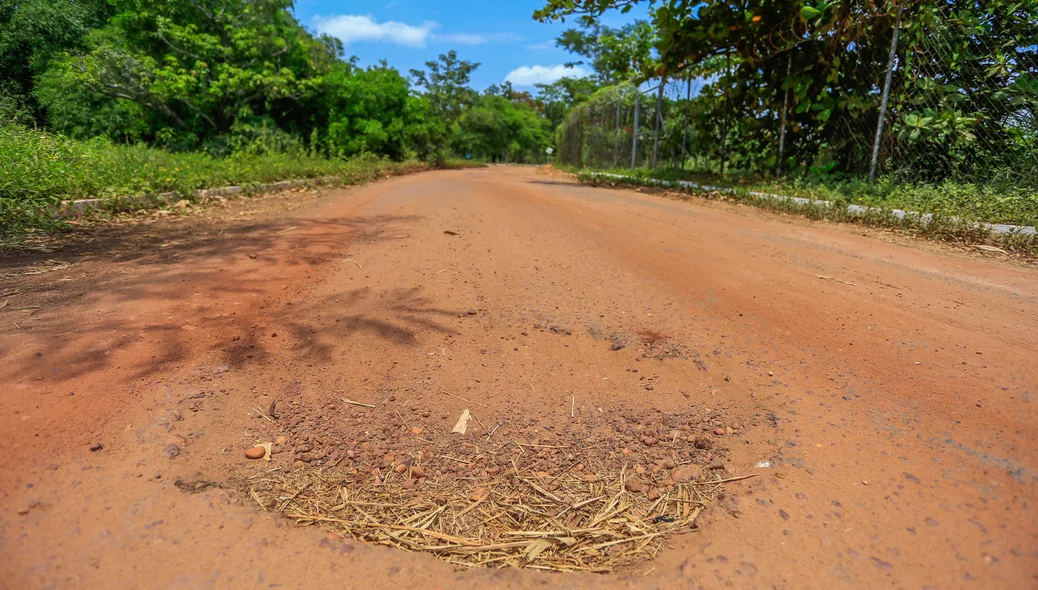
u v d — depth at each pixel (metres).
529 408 2.24
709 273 4.04
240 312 3.09
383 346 2.72
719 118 11.30
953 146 7.03
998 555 1.46
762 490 1.75
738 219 6.63
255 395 2.25
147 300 3.20
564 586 1.41
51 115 16.50
